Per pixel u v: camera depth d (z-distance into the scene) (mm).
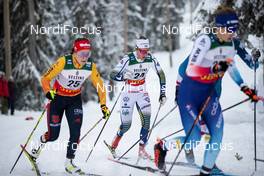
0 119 44062
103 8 87688
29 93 62188
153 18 122750
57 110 20188
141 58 23000
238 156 22469
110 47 92438
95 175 19578
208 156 17078
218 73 16984
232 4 36062
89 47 19125
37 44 64375
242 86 17203
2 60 61969
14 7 60812
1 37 62062
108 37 92125
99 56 82812
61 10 77000
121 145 27531
